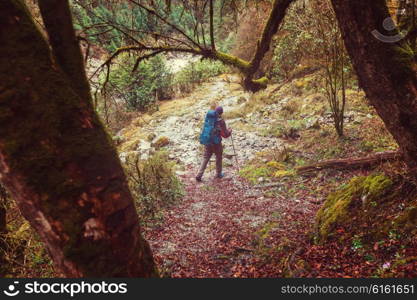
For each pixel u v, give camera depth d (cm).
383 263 294
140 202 560
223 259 406
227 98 1484
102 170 129
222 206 595
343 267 313
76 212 123
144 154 962
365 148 662
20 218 451
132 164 702
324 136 801
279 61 1273
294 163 731
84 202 123
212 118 736
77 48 151
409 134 289
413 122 283
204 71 1836
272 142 909
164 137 1060
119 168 138
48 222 122
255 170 744
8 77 113
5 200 381
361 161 579
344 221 380
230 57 416
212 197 650
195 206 609
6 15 116
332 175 602
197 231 501
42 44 125
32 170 117
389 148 624
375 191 375
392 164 414
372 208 364
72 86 141
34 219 124
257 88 458
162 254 433
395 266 279
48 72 123
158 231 509
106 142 136
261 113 1147
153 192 606
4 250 374
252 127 1052
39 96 118
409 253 286
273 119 1066
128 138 1144
